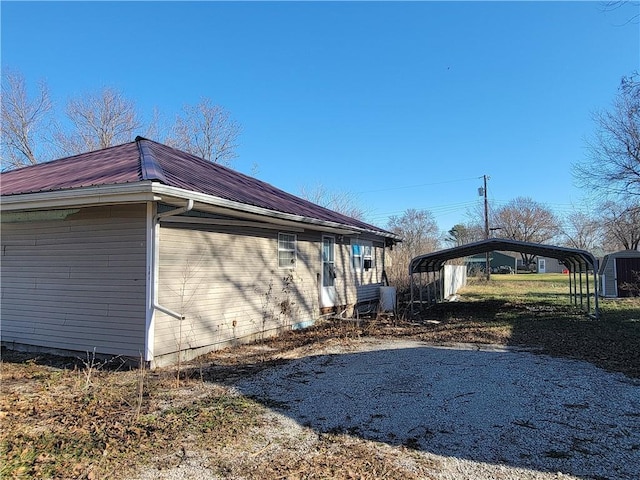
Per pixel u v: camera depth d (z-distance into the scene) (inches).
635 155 639.1
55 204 238.1
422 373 229.9
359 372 232.8
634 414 166.4
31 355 274.7
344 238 526.3
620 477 116.0
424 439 142.6
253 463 125.1
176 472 119.5
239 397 188.4
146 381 214.7
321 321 452.4
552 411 169.9
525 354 282.7
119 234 253.1
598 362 258.5
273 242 374.0
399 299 705.6
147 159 279.1
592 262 457.7
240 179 439.5
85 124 989.8
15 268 292.5
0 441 139.9
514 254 2500.0
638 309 536.1
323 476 116.9
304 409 172.9
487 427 153.2
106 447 135.3
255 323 343.6
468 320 461.1
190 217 275.3
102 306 257.0
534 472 118.8
